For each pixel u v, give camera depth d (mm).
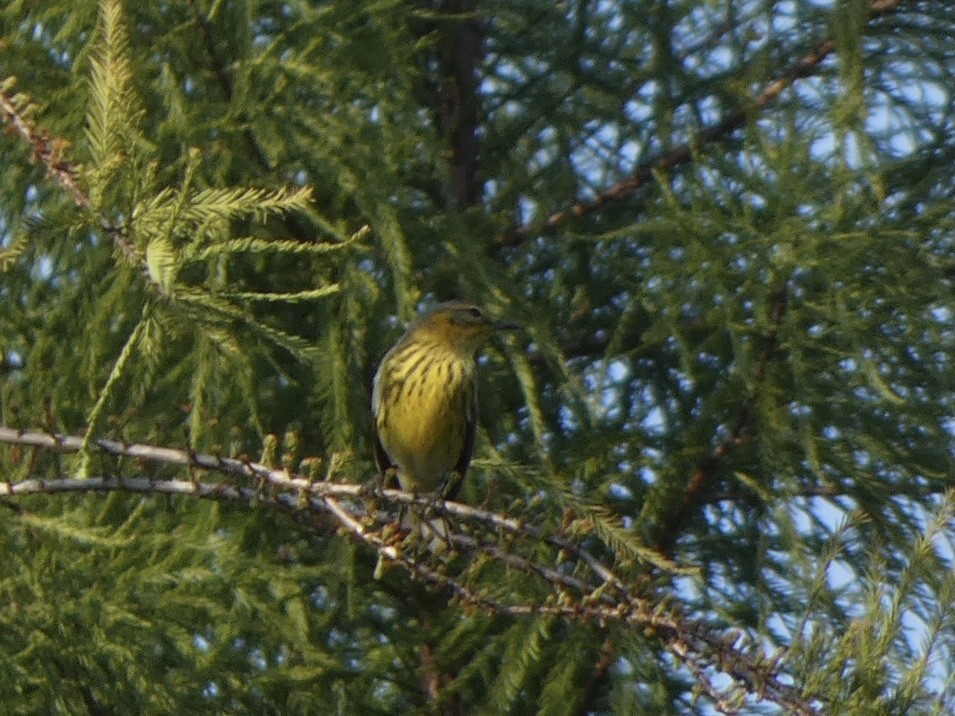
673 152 13469
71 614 10055
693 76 13773
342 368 11078
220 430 11422
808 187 11453
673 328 11539
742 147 13320
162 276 6516
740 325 11305
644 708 11477
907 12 13164
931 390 12180
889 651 8758
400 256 10992
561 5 14266
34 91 11141
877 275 11633
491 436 12828
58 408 11008
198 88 11695
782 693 8391
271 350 11875
